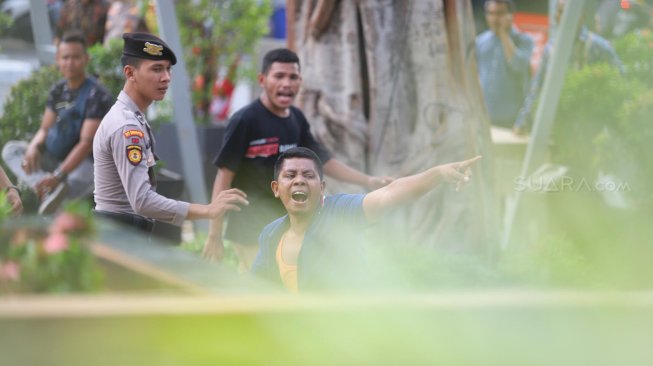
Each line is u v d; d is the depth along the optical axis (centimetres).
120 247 557
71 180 1523
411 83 1562
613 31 1886
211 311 481
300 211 968
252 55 2519
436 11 1560
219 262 1198
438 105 1546
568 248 952
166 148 2094
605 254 967
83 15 2184
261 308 488
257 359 488
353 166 1549
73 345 466
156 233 1369
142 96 1122
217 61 2450
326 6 1553
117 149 1093
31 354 463
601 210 1465
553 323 511
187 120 1744
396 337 500
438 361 506
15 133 1773
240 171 1296
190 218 1084
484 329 507
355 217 959
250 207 1295
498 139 1822
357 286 795
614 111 1570
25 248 534
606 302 514
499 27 2117
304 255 936
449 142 1543
